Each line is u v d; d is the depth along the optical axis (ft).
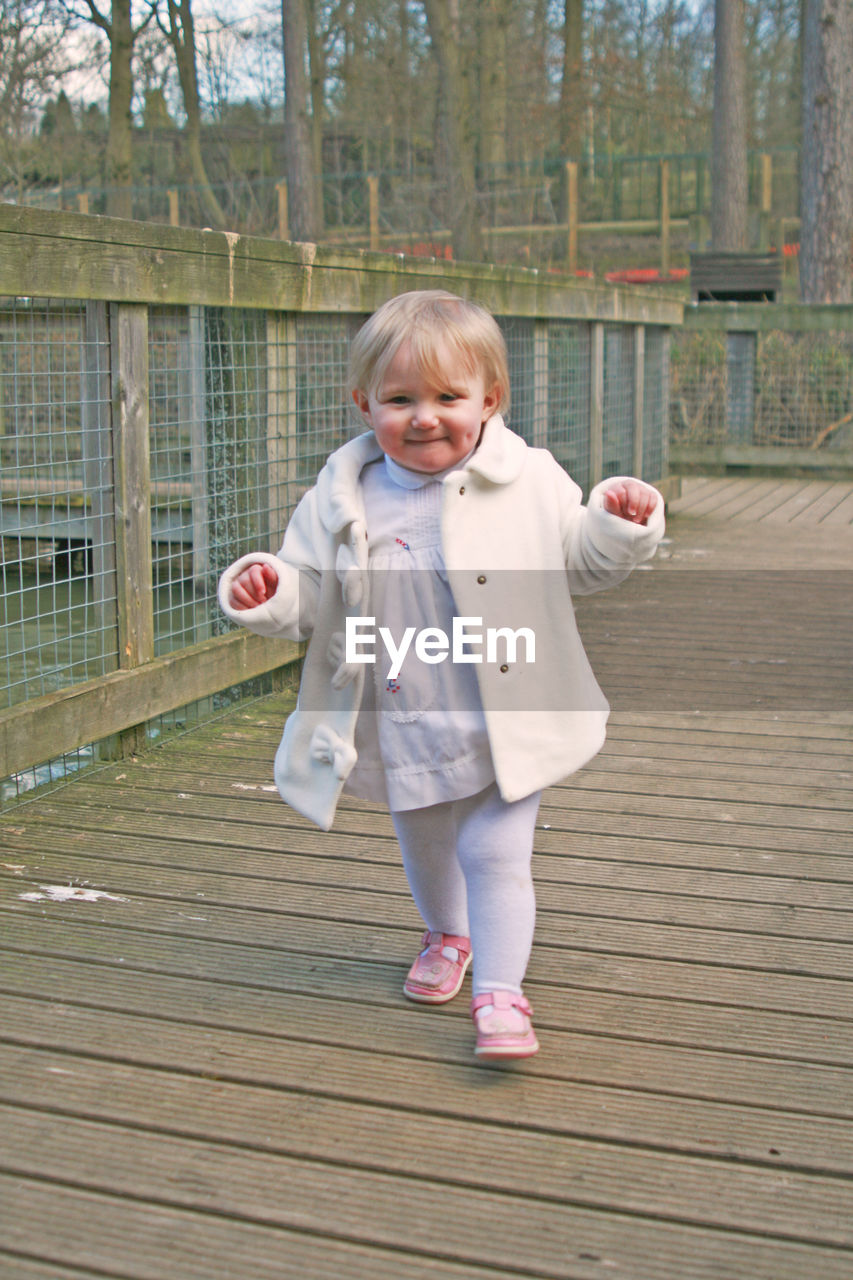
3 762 9.87
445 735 6.56
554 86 99.19
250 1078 6.39
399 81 96.63
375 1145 5.83
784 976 7.57
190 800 10.59
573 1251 5.12
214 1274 4.97
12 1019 6.97
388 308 6.37
